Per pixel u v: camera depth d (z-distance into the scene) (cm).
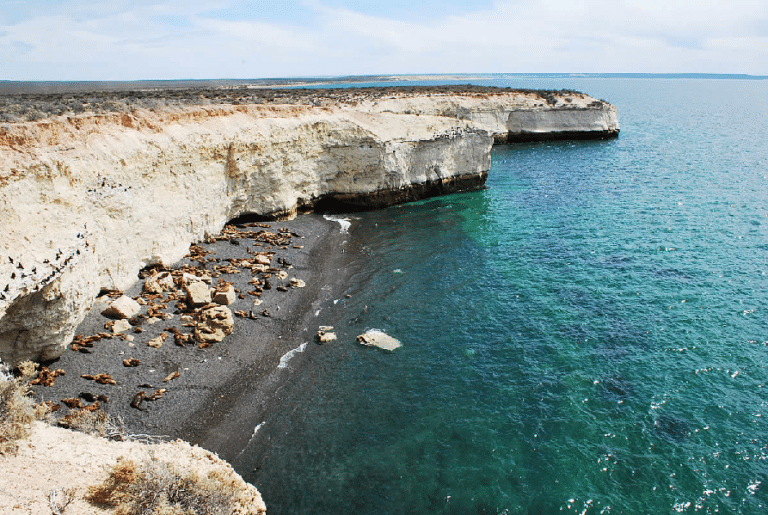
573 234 3991
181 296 2612
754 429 1877
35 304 1812
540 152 7888
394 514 1540
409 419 1952
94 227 2267
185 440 1778
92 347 2114
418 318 2722
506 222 4338
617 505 1567
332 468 1712
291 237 3775
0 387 1377
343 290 3039
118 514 1123
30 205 1903
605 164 6788
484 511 1553
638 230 4041
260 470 1694
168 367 2117
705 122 11856
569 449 1791
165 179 2961
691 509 1551
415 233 4062
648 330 2559
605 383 2152
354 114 4822
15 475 1161
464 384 2162
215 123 3488
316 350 2409
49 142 2183
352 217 4472
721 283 3053
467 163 5325
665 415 1953
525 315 2739
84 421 1612
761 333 2508
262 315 2644
